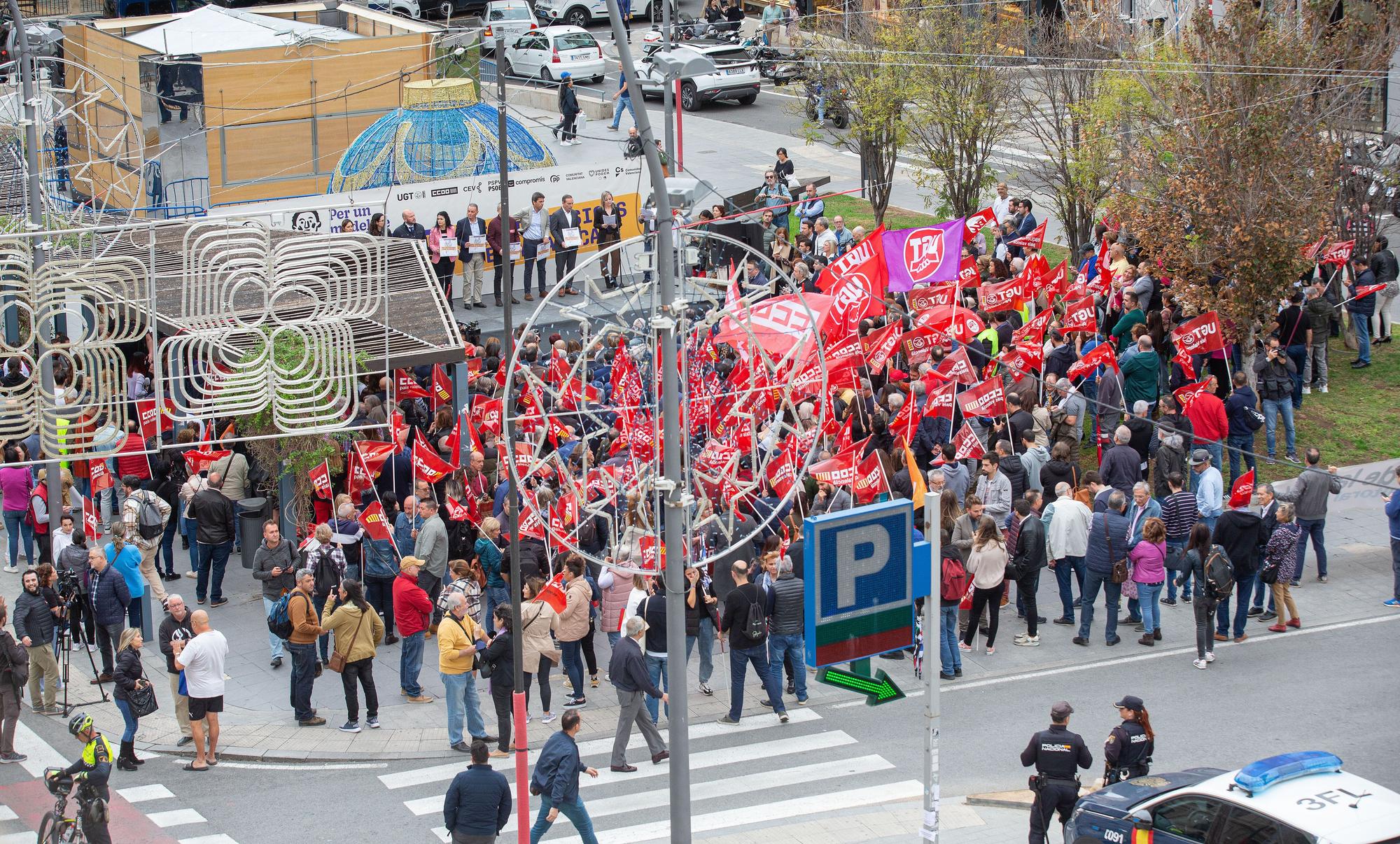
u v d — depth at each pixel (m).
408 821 15.40
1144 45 30.47
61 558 19.11
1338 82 27.39
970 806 15.51
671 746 12.52
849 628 12.16
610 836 15.07
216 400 18.11
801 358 15.71
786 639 17.75
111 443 19.00
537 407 13.20
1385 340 28.86
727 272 16.36
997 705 17.92
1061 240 34.56
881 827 14.98
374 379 23.56
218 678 16.61
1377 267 27.62
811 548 11.90
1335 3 29.16
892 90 33.59
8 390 16.91
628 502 16.56
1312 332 26.56
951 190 33.81
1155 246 25.78
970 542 18.83
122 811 15.64
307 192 33.22
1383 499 23.89
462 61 34.69
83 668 19.45
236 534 22.36
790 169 33.91
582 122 42.94
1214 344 22.53
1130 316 25.08
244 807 15.74
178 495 21.75
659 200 11.98
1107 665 19.00
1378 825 11.95
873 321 25.61
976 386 20.84
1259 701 17.81
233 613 20.58
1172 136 26.30
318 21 39.34
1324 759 12.83
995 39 32.91
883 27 34.22
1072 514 19.42
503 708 16.83
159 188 31.25
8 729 16.84
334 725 17.67
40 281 17.22
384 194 30.95
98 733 14.62
